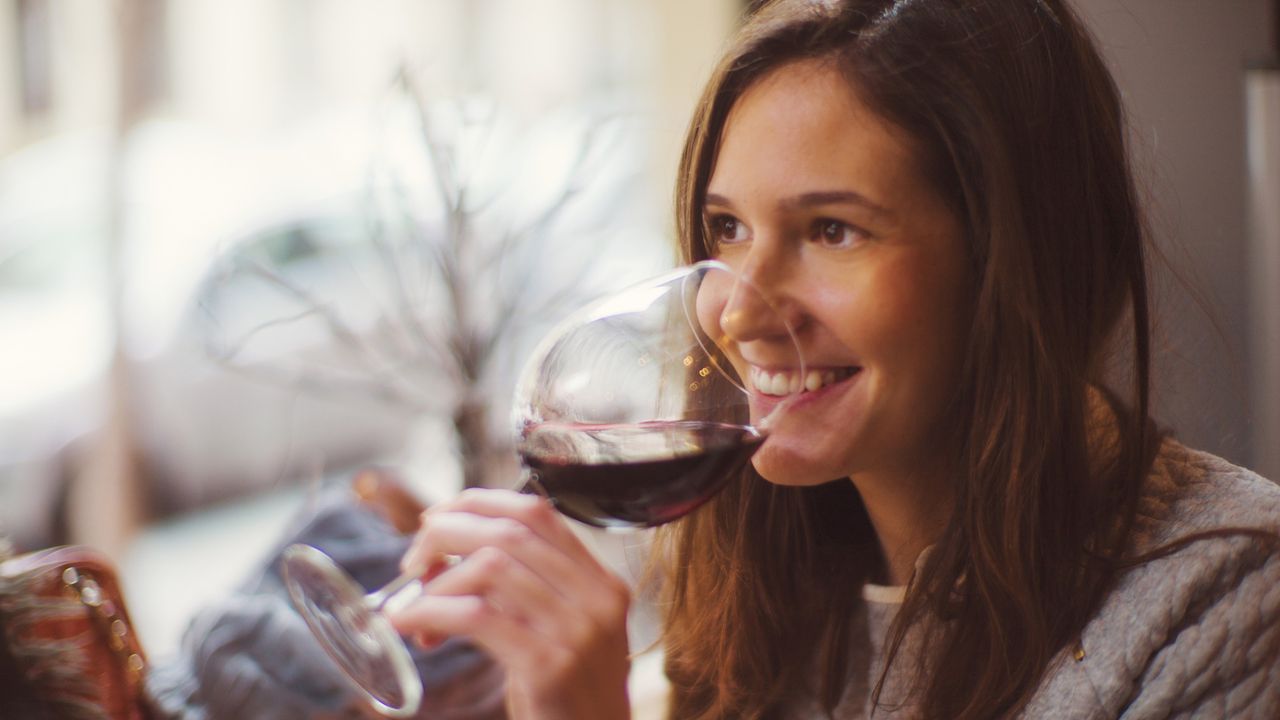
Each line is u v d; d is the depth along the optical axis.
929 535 1.13
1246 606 0.98
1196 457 1.10
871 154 0.98
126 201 3.18
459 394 1.85
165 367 3.94
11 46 3.13
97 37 3.09
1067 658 1.02
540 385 1.02
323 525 1.66
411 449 4.31
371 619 0.90
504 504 0.86
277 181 4.21
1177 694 0.98
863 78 0.98
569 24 4.55
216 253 2.16
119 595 1.27
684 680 1.30
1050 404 1.03
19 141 3.81
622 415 1.00
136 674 1.25
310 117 4.30
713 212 1.08
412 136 1.96
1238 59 2.06
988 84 1.00
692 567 1.29
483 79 4.39
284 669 1.42
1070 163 1.06
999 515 1.04
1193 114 2.12
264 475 4.26
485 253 1.86
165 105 3.91
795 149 0.99
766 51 1.03
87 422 3.75
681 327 1.00
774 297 1.01
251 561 3.85
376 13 4.33
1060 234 1.05
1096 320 1.10
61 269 3.99
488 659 1.48
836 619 1.18
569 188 1.93
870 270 0.99
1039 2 1.06
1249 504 1.02
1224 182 2.09
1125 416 1.08
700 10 3.13
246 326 3.83
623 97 4.56
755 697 1.23
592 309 1.03
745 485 1.22
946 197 1.00
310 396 4.23
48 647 0.96
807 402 1.02
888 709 1.14
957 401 1.07
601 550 2.88
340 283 3.97
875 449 1.03
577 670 0.82
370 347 2.05
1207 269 2.11
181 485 4.09
